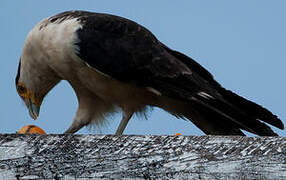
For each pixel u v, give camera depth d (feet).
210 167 16.35
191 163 16.49
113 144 17.07
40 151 17.13
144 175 16.57
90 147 17.11
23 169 16.93
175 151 16.71
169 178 16.44
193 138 16.83
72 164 16.93
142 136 17.08
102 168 16.81
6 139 17.28
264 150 16.30
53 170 16.90
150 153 16.80
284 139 16.34
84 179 16.74
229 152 16.44
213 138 16.72
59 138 17.28
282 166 16.02
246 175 16.12
